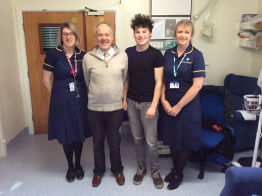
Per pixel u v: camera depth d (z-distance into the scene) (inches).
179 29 68.8
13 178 86.2
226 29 123.6
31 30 118.8
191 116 73.5
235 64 128.6
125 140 122.6
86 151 108.8
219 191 78.2
